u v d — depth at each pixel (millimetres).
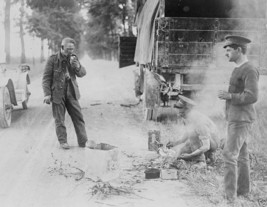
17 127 8711
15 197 4496
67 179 5125
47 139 7535
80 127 6992
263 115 7895
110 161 4957
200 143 5562
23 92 10188
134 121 9281
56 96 6840
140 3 13469
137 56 12867
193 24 8406
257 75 4086
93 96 14289
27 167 5664
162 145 6527
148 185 4887
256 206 4133
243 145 4402
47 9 39656
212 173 5172
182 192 4629
